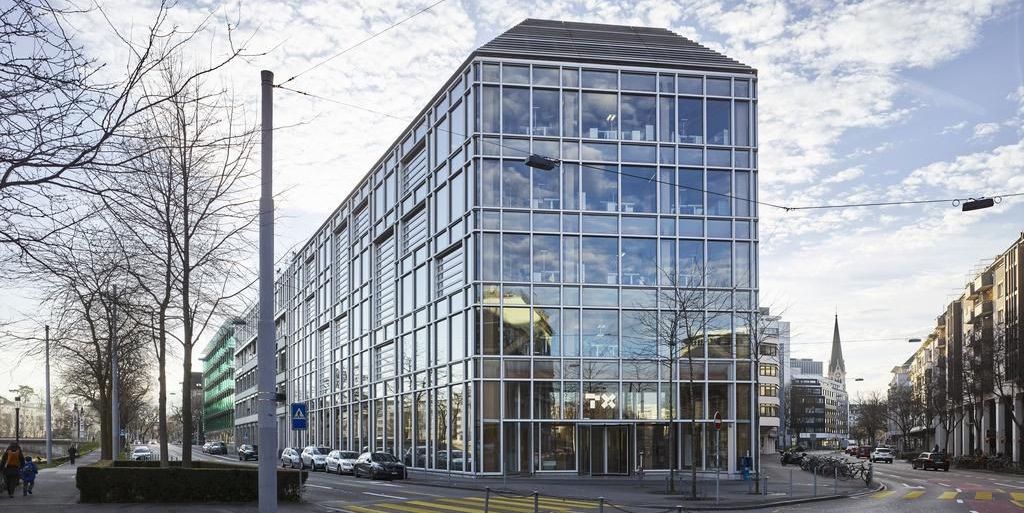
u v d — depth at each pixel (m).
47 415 55.09
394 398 52.09
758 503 28.03
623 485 36.16
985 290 85.50
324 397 68.25
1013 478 51.84
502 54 42.12
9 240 8.47
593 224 42.09
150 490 23.95
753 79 43.59
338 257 66.19
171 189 24.16
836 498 31.97
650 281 42.12
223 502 23.88
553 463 40.94
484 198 41.44
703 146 42.88
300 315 78.06
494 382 40.78
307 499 26.75
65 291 24.98
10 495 25.92
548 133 42.16
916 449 128.25
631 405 41.78
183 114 21.81
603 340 41.81
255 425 99.38
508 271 41.38
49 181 8.09
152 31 8.54
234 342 126.56
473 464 40.72
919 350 141.12
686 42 45.75
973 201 22.89
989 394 82.38
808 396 166.62
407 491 32.19
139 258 25.27
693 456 30.11
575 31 44.78
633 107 42.78
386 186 55.03
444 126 45.69
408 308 50.44
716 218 42.62
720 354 42.19
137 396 80.00
